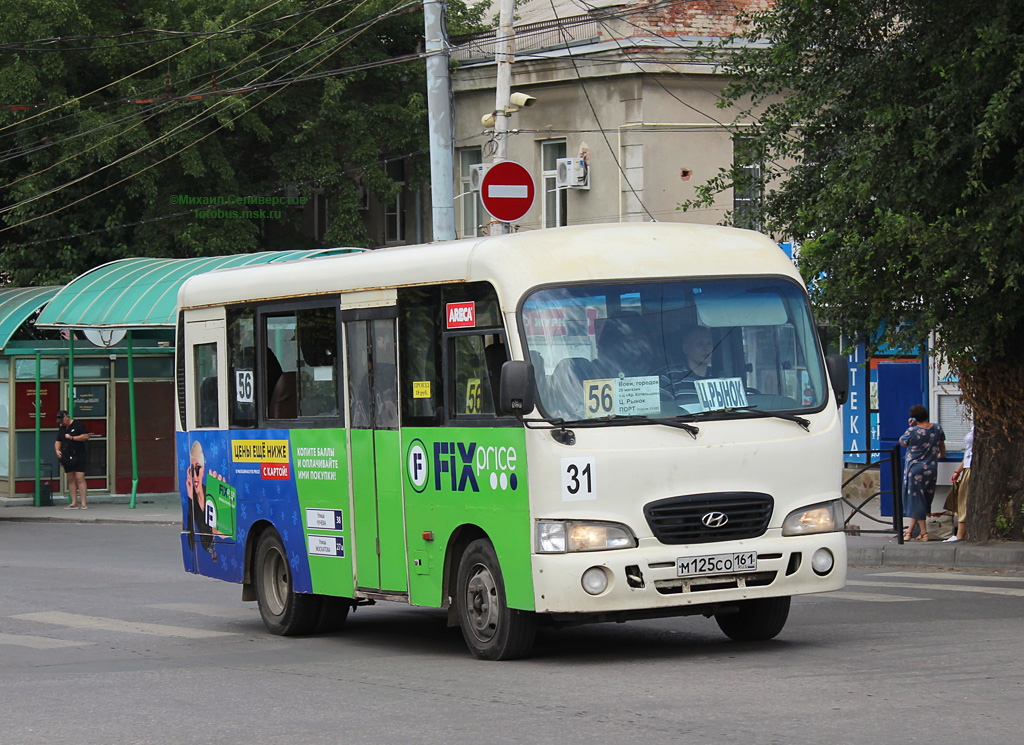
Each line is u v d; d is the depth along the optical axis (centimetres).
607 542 1551
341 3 5884
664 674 1509
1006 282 2486
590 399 1579
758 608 1733
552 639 1878
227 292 2170
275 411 2062
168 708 1448
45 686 1628
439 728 1266
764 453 1614
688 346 1631
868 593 2295
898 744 1116
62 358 5578
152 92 5706
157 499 5653
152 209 5891
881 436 3656
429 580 1744
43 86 5762
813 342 1695
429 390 1736
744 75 3070
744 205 3153
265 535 2095
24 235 6078
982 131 2355
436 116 3288
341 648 1916
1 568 3288
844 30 2773
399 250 1830
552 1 5622
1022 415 2834
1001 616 1939
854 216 2722
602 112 5025
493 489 1625
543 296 1603
